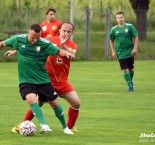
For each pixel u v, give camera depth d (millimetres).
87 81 42844
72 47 21656
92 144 19281
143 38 72375
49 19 35656
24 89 20547
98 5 96188
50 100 20844
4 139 20031
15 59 64625
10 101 31000
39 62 20656
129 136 20906
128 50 37375
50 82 20906
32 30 20281
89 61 65938
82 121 24438
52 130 21969
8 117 25375
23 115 26000
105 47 67750
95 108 28484
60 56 21484
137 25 72562
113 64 61188
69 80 43469
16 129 21359
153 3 98062
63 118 21172
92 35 75062
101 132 21734
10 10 72500
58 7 92250
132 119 25047
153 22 78062
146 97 33219
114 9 95500
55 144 19203
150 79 45188
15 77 45688
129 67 37500
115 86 39500
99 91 36281
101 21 78188
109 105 29641
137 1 80188
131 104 30062
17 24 71812
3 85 39406
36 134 21062
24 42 20609
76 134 21188
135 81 43469
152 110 27922
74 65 59438
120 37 37594
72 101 21594
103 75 48125
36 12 73062
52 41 21828
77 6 94938
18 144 19125
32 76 20609
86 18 67000
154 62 64625
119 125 23438
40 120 20328
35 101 20406
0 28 71125
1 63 61656
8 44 20719
